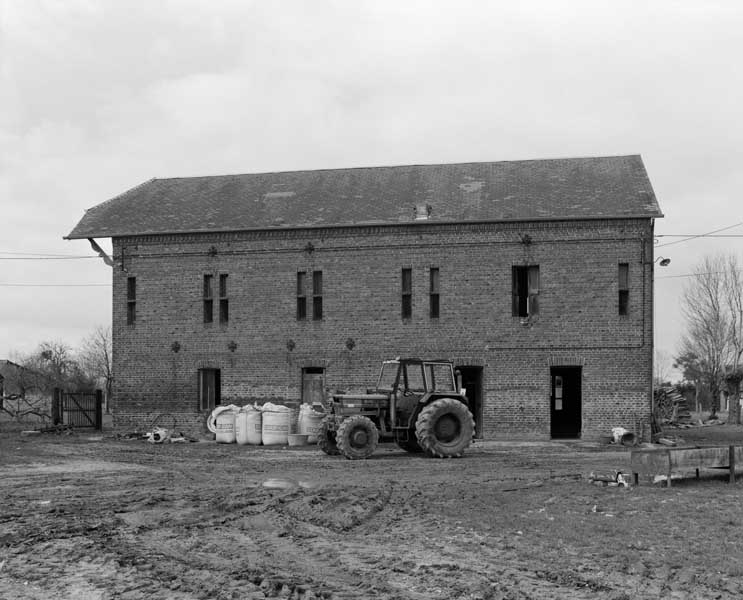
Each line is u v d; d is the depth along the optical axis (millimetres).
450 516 12625
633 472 16125
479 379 30609
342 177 35562
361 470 19672
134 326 33094
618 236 29500
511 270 30156
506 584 8586
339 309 31281
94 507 13906
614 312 29406
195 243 32688
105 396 65812
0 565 9750
